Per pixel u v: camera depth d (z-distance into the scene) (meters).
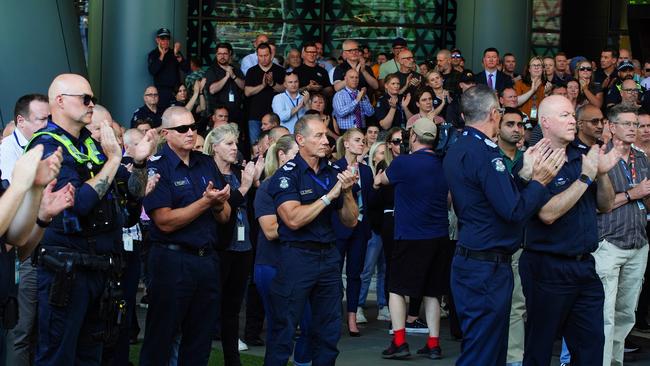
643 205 11.20
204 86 18.72
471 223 8.76
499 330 8.76
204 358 9.67
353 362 12.00
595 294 9.27
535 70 17.72
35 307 9.60
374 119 18.31
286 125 18.16
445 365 11.94
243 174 10.49
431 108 16.53
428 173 11.95
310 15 24.44
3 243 6.98
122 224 8.58
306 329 10.47
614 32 26.62
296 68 19.17
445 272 12.15
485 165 8.60
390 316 13.55
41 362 8.28
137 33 19.78
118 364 10.32
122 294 8.54
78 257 8.18
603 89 18.78
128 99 19.77
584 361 9.34
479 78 18.42
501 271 8.73
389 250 13.75
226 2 24.16
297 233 9.68
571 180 9.23
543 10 25.12
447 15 24.92
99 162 8.37
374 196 13.50
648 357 12.74
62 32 16.77
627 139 11.12
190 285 9.43
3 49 16.23
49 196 7.37
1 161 9.86
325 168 9.87
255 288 12.80
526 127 14.68
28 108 9.84
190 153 9.73
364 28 24.67
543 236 9.15
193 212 9.24
